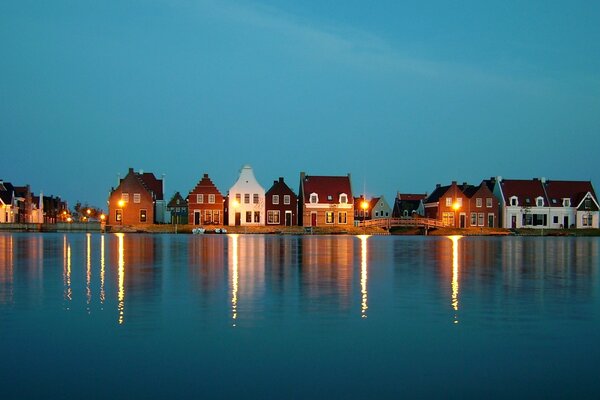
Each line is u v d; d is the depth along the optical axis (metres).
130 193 97.81
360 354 11.81
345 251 42.88
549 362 11.27
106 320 14.88
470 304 17.59
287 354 11.77
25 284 21.55
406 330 13.91
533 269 28.89
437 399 9.41
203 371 10.68
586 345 12.54
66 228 95.06
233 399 9.35
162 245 50.00
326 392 9.67
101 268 27.67
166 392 9.62
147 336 13.17
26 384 9.96
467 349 12.21
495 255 39.88
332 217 99.19
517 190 104.44
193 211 97.06
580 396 9.52
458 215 102.00
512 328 14.19
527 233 97.19
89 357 11.49
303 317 15.39
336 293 19.62
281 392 9.66
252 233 91.94
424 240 68.06
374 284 22.17
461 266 30.41
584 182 107.19
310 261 32.81
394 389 9.81
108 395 9.48
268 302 17.70
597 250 47.28
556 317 15.56
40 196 141.38
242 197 98.19
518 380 10.24
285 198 99.25
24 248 44.03
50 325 14.23
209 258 34.47
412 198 134.25
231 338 13.04
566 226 103.88
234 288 20.70
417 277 24.75
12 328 13.92
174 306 16.89
